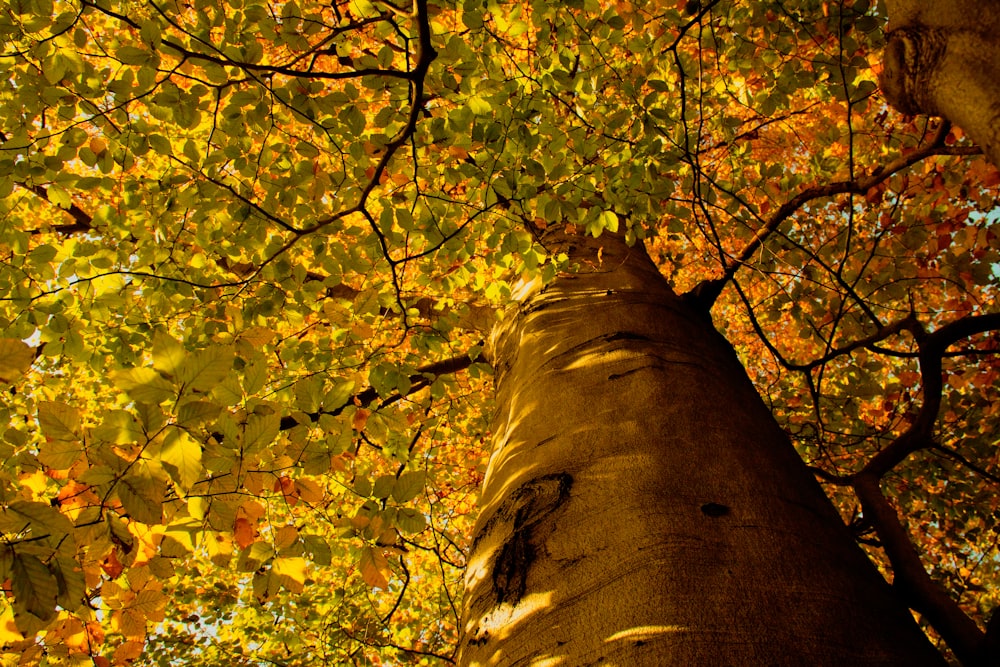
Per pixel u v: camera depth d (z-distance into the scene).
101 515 1.59
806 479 1.65
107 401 5.08
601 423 1.75
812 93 3.25
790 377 6.29
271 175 2.82
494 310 3.77
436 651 7.00
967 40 1.41
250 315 3.09
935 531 6.02
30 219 4.18
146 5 2.65
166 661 6.62
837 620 1.06
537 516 1.49
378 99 2.52
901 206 3.94
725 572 1.16
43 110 2.54
